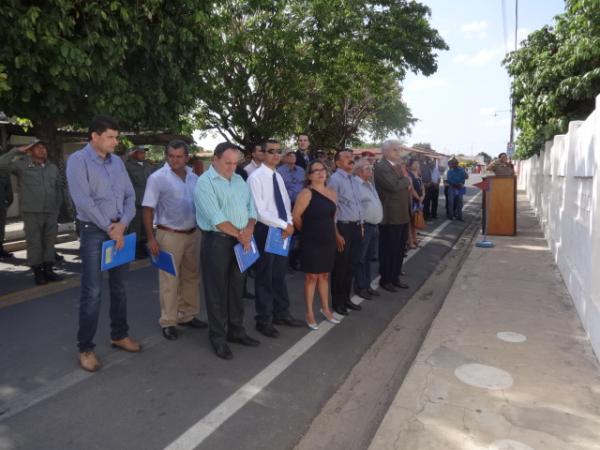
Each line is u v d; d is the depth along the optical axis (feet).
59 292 20.20
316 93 55.72
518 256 27.43
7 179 26.32
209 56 31.89
